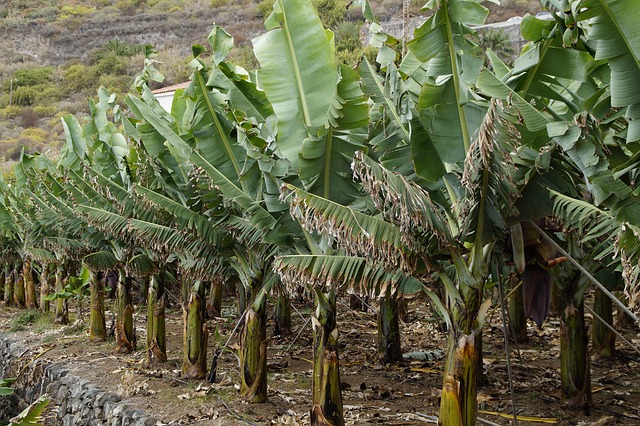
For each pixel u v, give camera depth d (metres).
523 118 5.26
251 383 8.77
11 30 86.00
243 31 70.44
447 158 5.67
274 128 7.18
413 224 5.32
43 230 15.54
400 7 38.84
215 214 8.62
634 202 5.00
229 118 8.91
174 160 9.94
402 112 5.84
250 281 8.87
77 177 11.89
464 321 5.55
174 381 10.21
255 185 8.27
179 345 13.34
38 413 6.93
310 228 5.65
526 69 5.51
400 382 9.67
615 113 5.08
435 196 6.04
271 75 6.14
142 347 13.51
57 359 12.91
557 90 6.75
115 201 10.69
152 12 86.69
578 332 7.93
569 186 5.69
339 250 6.60
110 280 16.45
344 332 13.84
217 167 8.38
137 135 10.32
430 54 5.33
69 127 12.80
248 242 8.34
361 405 8.42
